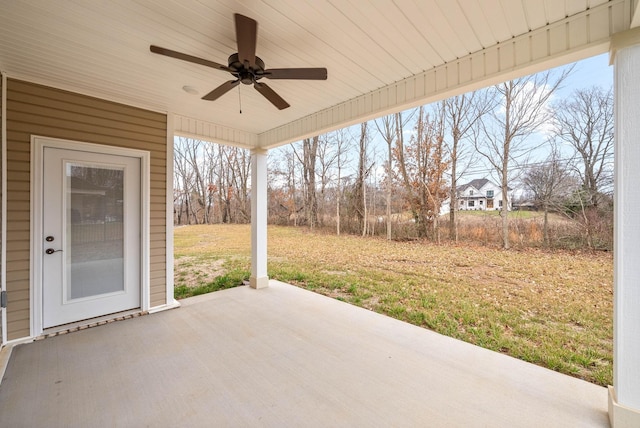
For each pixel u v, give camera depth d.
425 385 1.93
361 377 2.03
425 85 2.48
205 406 1.70
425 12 1.70
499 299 3.41
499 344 2.68
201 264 5.99
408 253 4.95
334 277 4.79
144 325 2.93
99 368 2.11
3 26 1.80
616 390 1.52
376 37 1.97
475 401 1.76
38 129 2.61
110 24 1.80
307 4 1.62
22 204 2.54
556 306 3.07
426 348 2.49
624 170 1.48
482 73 2.14
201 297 3.98
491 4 1.63
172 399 1.76
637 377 1.46
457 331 2.98
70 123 2.78
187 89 2.82
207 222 9.07
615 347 1.53
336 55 2.21
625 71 1.47
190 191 9.09
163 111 3.40
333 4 1.62
